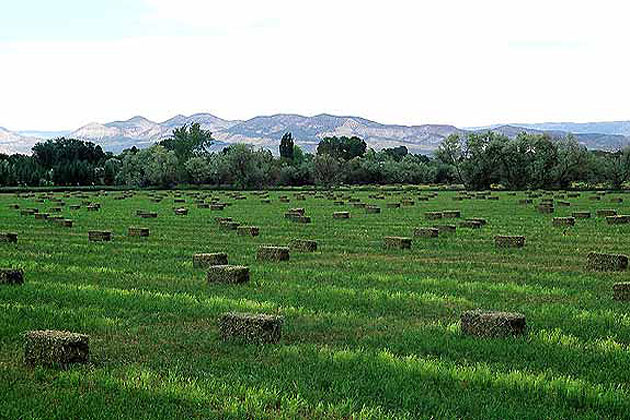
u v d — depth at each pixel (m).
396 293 18.67
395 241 29.42
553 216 47.00
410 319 15.73
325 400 10.41
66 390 10.77
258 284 20.20
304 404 10.19
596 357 12.51
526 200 61.56
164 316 15.90
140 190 110.88
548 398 10.48
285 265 24.45
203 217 48.69
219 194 87.56
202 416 9.81
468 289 19.41
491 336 13.93
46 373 11.56
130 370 11.71
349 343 13.66
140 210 56.97
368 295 18.42
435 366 11.86
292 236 34.72
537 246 29.78
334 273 22.31
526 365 12.09
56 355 11.92
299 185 132.00
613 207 55.81
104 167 145.12
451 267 23.88
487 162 107.62
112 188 119.12
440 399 10.41
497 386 11.02
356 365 12.04
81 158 178.25
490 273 22.45
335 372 11.68
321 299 17.89
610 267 23.08
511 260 25.73
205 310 16.47
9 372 11.66
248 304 17.09
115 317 15.84
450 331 14.41
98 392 10.71
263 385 10.98
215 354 12.88
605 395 10.41
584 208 54.88
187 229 39.34
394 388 10.84
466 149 111.00
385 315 16.14
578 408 10.20
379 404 10.25
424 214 48.66
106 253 28.12
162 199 75.75
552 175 105.00
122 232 37.31
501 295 18.58
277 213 52.25
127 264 24.66
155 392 10.66
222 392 10.70
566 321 15.34
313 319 15.69
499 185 115.56
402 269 23.36
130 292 18.77
